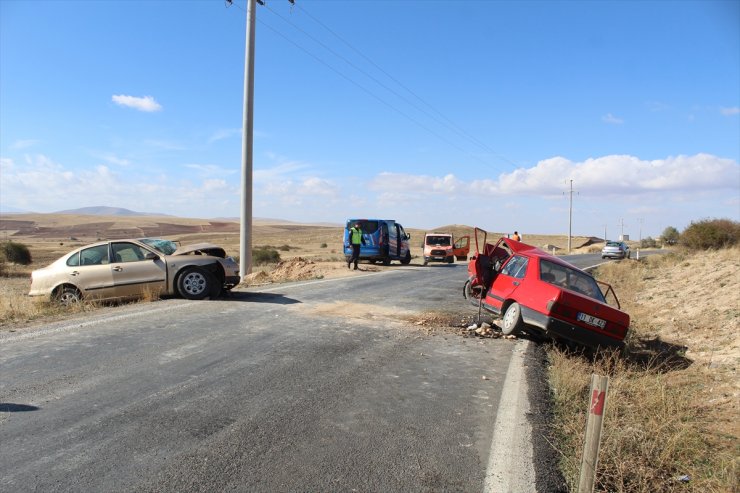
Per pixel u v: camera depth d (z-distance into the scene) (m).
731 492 3.90
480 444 4.41
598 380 3.42
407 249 29.19
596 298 8.74
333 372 6.38
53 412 4.80
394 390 5.79
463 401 5.52
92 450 4.04
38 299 10.42
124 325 8.62
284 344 7.71
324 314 10.39
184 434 4.38
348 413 5.01
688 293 13.92
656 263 25.39
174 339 7.74
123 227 189.50
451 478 3.79
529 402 5.50
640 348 9.28
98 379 5.80
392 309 11.50
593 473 3.42
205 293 11.50
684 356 8.58
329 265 24.80
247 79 19.70
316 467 3.88
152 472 3.72
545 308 8.19
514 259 10.12
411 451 4.22
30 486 3.50
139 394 5.34
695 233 28.97
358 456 4.09
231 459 3.96
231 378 5.96
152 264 11.28
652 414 5.42
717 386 6.68
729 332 9.37
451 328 9.63
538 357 7.64
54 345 7.26
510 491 3.64
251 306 10.82
